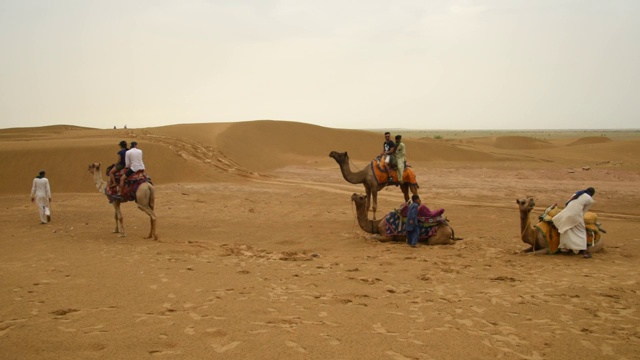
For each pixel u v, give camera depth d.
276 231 14.30
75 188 26.98
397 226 12.28
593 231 10.88
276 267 9.50
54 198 22.94
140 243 12.09
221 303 7.02
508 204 20.62
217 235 13.65
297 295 7.54
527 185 27.70
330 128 55.41
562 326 6.29
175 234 13.80
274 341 5.62
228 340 5.63
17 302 7.03
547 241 10.77
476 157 50.66
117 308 6.77
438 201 21.66
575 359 5.29
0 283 8.08
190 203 20.69
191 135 43.97
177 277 8.52
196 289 7.75
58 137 43.22
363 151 51.28
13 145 31.19
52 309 6.71
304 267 9.54
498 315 6.69
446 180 30.69
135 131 45.81
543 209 19.16
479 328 6.19
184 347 5.42
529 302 7.27
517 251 11.21
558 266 9.70
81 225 15.37
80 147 30.50
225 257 10.42
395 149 16.48
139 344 5.48
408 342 5.67
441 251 11.16
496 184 28.30
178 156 32.03
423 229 11.97
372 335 5.87
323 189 26.30
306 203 21.11
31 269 9.11
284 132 51.88
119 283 8.08
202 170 31.36
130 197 13.00
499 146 72.50
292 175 34.50
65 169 28.30
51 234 13.47
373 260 10.25
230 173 32.66
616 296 7.55
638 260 10.22
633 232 13.61
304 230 14.46
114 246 11.62
